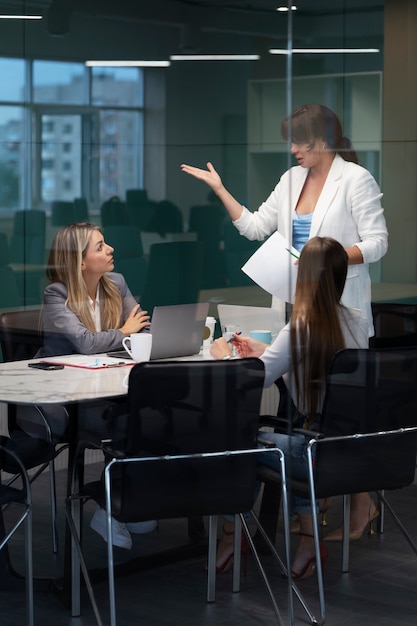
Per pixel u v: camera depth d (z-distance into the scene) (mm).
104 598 3234
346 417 3234
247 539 3279
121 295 3801
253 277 3555
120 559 3242
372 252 3492
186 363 2828
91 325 3781
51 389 3037
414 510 3412
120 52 3902
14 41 3979
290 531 3250
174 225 3768
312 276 3416
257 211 3580
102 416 3062
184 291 3721
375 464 3279
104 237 3846
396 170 3525
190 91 3732
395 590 3348
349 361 3240
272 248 3521
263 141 3562
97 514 3209
